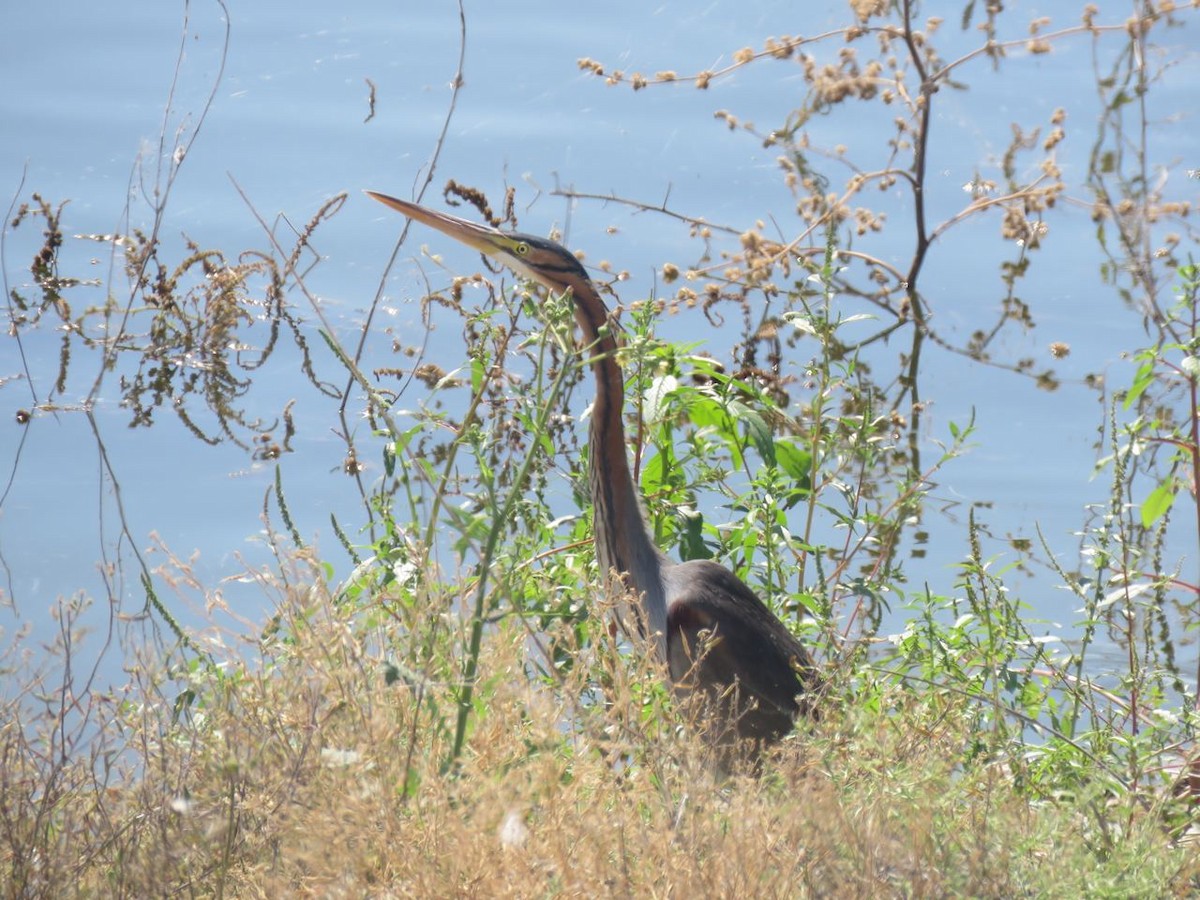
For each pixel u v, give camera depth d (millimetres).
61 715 10398
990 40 29922
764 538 15766
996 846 9070
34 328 23594
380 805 8922
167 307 23672
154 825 9906
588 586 12781
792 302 24938
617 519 13914
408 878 8812
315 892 8734
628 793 9586
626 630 13062
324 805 9078
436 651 10008
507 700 9750
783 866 8781
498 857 8719
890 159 28562
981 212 27391
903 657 13844
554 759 9234
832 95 28969
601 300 14805
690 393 16375
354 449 19625
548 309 11555
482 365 15039
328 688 9688
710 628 13336
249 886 9203
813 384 22875
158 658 10844
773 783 10438
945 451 18172
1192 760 11297
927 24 29625
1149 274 23859
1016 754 11484
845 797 9578
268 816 9391
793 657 13602
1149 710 13742
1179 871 9477
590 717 10039
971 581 15328
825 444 18109
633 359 14148
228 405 21656
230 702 10188
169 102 25344
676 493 16203
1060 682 14281
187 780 10086
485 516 12695
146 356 22891
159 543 13031
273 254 25156
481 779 9188
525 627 10875
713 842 8938
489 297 22078
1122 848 9375
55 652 10586
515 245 14891
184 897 9523
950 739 10828
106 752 10461
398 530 13883
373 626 10438
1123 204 26141
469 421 14445
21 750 10172
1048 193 26797
